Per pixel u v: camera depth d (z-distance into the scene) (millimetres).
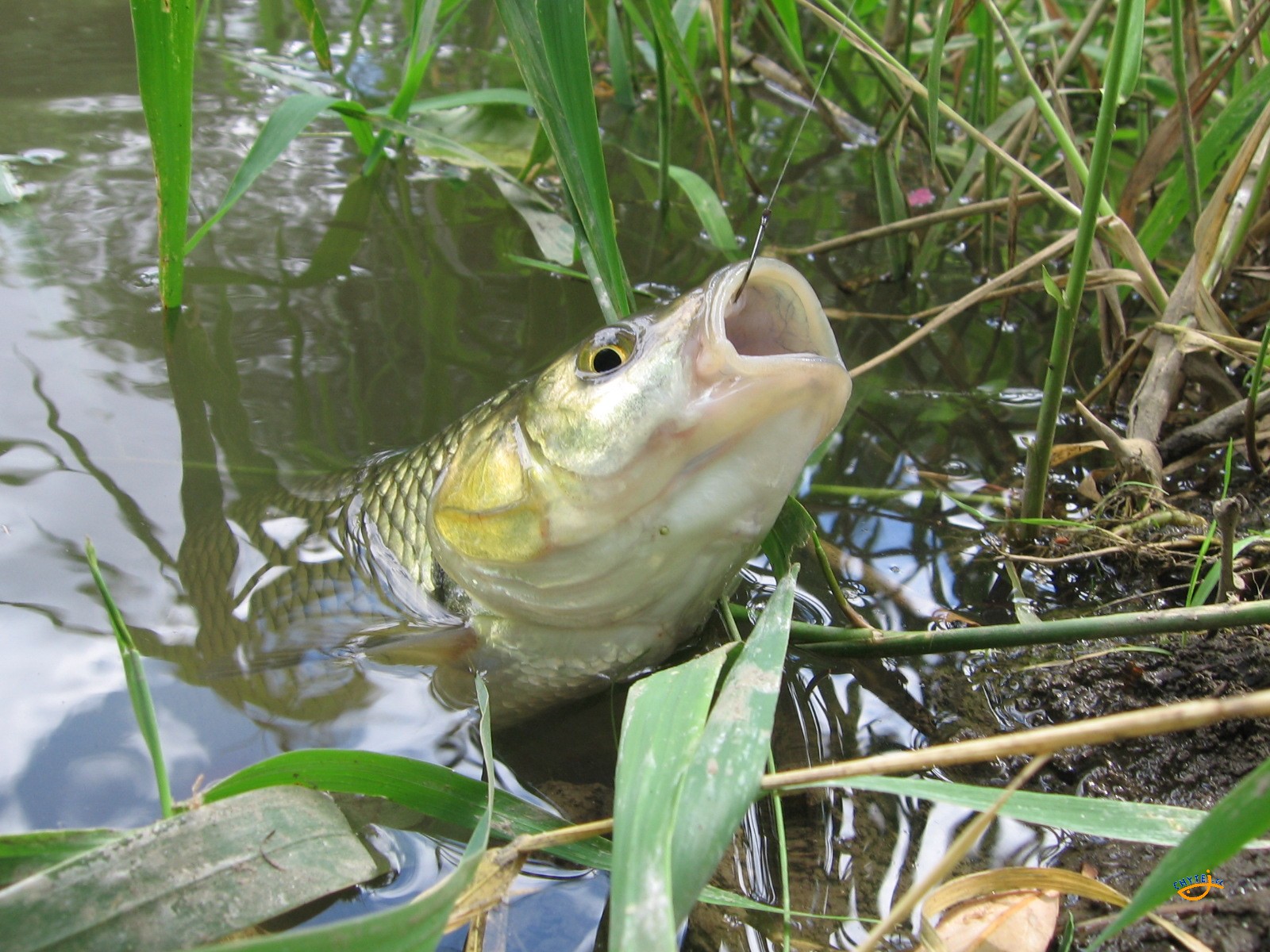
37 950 177
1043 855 232
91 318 429
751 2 674
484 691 234
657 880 178
